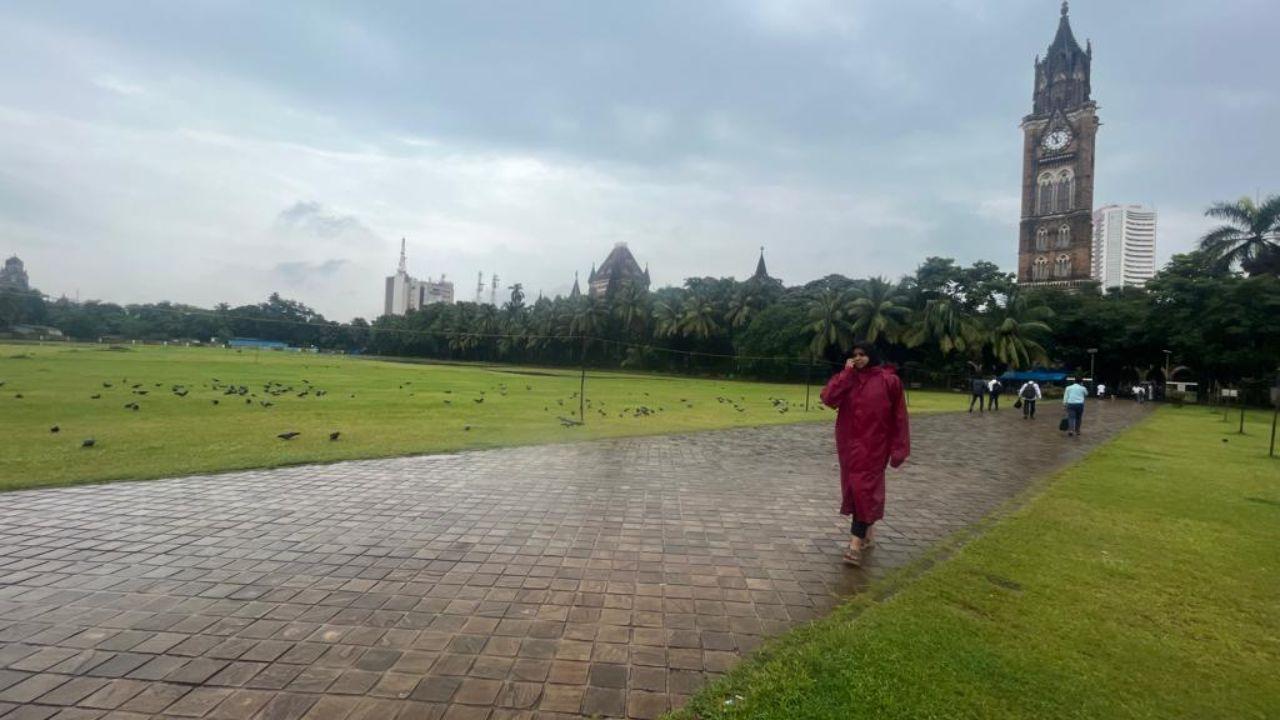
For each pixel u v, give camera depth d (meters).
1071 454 12.38
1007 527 6.27
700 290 71.31
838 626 3.85
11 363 31.14
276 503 6.56
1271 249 40.66
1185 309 41.59
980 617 4.04
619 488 7.83
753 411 21.14
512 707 2.94
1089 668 3.41
